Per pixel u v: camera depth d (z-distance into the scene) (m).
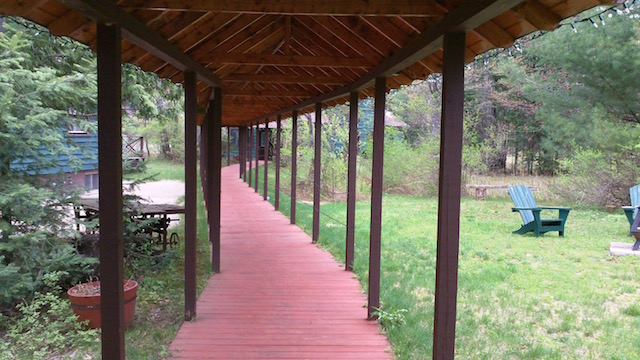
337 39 4.65
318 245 7.41
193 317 4.15
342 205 13.05
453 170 2.51
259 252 6.92
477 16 2.12
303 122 18.70
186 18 3.13
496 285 5.52
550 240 8.24
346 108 20.23
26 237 4.38
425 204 13.55
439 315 2.58
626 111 10.94
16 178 4.75
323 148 16.19
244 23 4.23
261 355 3.45
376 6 2.54
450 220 2.54
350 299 4.78
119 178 2.43
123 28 2.46
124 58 3.48
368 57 4.17
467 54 2.97
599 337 4.02
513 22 2.25
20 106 4.68
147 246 6.09
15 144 4.58
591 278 5.83
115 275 2.44
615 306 4.87
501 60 16.25
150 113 8.02
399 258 6.64
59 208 5.71
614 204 12.04
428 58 3.42
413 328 3.96
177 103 9.93
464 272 6.06
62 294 4.94
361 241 7.84
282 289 5.10
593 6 1.85
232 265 6.14
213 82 5.11
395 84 4.54
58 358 3.55
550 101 12.25
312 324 4.08
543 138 14.41
